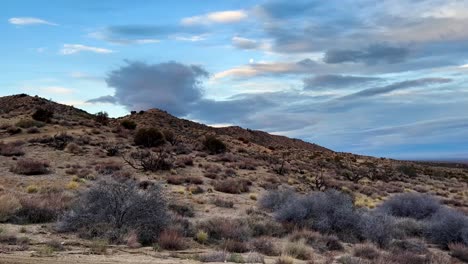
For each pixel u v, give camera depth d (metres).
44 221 17.09
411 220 23.25
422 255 17.62
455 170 110.44
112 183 16.77
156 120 91.25
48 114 62.38
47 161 36.53
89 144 47.25
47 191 23.66
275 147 99.69
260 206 25.78
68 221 15.76
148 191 16.92
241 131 118.12
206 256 12.62
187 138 68.75
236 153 58.84
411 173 68.88
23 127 55.72
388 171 67.62
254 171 45.16
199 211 22.84
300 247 15.31
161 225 16.14
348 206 21.89
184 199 25.64
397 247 18.52
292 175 46.75
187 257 12.97
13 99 82.88
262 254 14.96
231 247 15.12
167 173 35.94
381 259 14.71
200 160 46.47
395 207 27.17
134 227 15.48
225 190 31.03
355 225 20.55
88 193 16.77
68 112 77.19
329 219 20.78
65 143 44.44
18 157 37.28
